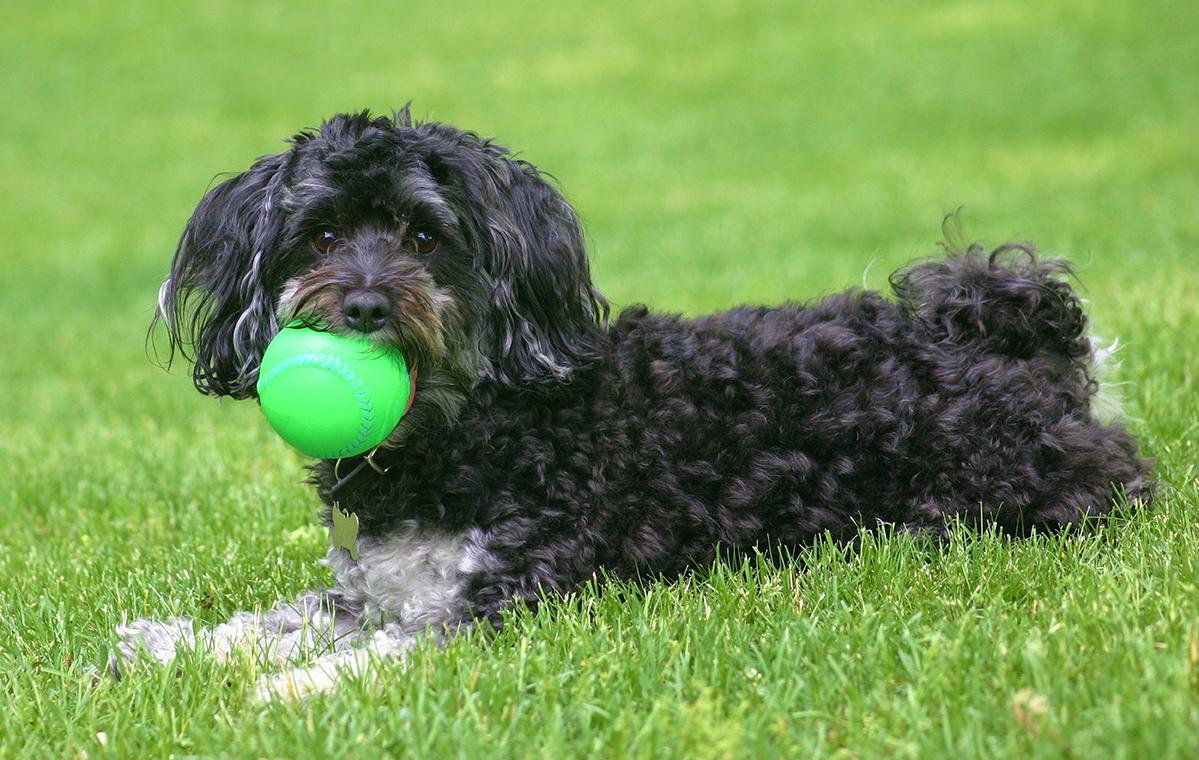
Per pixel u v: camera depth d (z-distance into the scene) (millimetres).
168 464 9859
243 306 6457
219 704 5152
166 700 5215
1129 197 18719
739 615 5629
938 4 35344
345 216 6094
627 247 19203
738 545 6273
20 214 25719
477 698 4887
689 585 6078
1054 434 6457
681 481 6230
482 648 5555
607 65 33562
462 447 5906
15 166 29328
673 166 25062
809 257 17094
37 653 6055
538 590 5887
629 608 5730
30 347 16703
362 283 5656
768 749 4387
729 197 22344
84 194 27094
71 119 32844
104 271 21641
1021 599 5578
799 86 30016
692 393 6332
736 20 36312
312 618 6328
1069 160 22156
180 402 12570
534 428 6043
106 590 6898
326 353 5504
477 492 5914
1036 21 32312
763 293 14711
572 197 23281
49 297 20125
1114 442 6656
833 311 6879
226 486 9180
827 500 6344
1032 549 6008
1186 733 4098
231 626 6305
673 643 5258
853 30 33938
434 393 5906
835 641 5180
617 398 6227
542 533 5961
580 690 4867
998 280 6809
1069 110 25562
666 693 4848
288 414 5488
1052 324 6828
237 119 32250
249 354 6406
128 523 8539
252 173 6480
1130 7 32188
